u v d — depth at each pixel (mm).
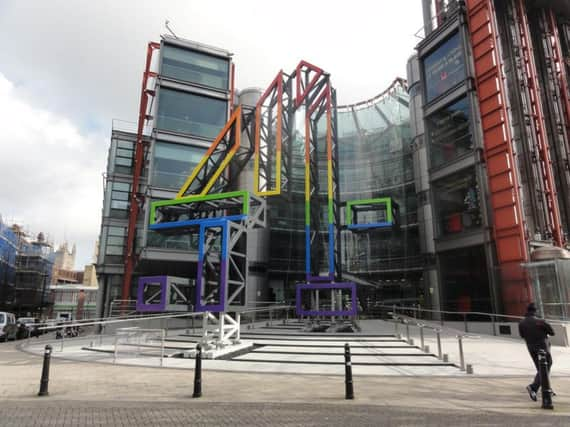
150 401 7055
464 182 27500
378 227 27281
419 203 36594
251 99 41625
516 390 8141
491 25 26500
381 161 46594
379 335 17844
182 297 14867
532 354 7453
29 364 11992
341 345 14992
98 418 5820
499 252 24016
